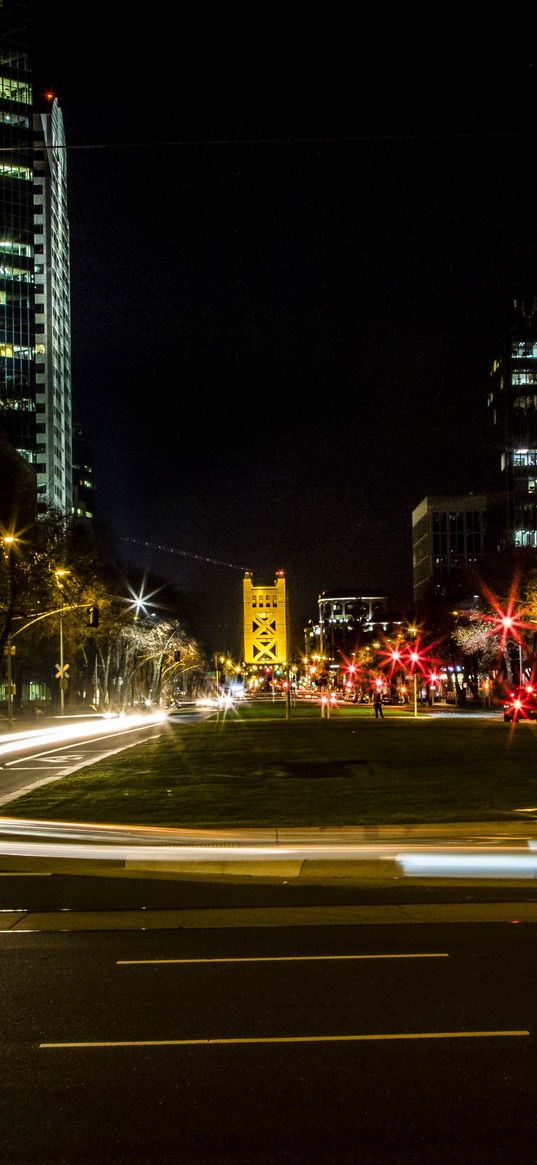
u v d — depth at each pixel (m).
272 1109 5.95
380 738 46.91
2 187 151.88
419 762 32.56
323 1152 5.42
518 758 34.03
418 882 13.89
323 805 21.58
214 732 55.66
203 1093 6.20
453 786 25.03
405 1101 6.04
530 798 22.33
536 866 14.79
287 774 28.95
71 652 84.50
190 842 17.03
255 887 13.77
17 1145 5.55
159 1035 7.29
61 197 180.25
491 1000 8.09
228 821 19.38
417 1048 6.93
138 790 25.56
